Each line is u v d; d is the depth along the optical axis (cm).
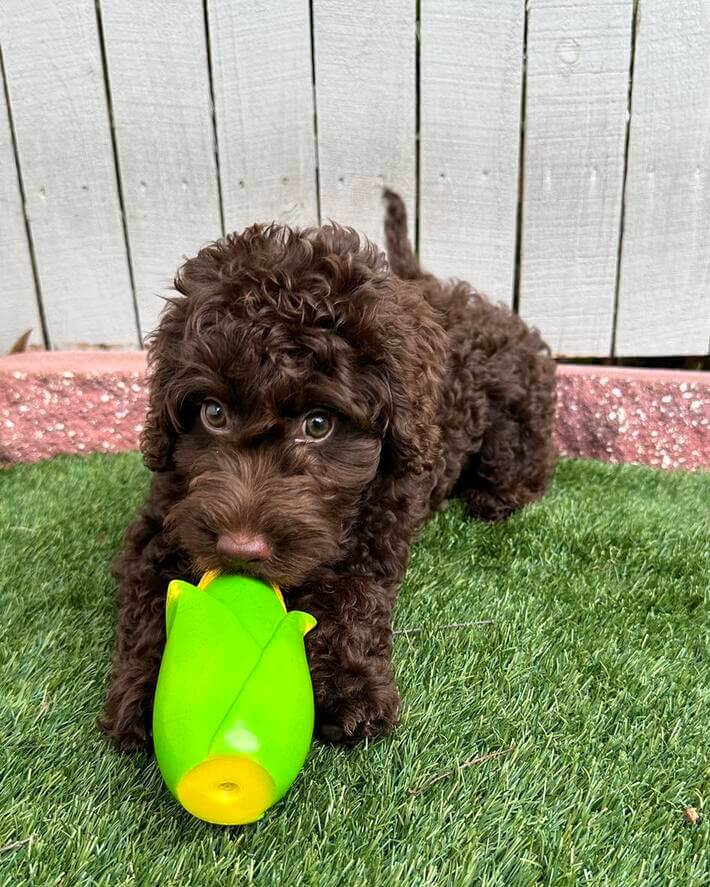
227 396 66
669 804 58
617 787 59
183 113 118
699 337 125
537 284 125
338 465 69
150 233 124
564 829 55
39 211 123
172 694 50
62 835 52
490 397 103
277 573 62
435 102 117
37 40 115
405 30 114
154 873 50
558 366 126
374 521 76
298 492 65
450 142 119
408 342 72
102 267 126
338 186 122
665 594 84
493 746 63
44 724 63
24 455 117
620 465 119
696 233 121
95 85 117
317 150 120
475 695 68
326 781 58
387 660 69
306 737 52
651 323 125
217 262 72
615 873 52
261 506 63
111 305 128
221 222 124
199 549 63
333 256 70
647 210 120
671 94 115
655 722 66
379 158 120
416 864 52
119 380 117
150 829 53
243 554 60
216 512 62
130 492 104
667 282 123
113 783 57
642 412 119
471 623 77
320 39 115
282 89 117
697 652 75
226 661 51
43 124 119
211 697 49
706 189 118
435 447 80
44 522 95
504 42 114
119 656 67
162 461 73
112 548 89
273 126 119
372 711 63
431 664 71
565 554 91
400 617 78
